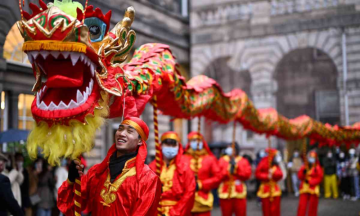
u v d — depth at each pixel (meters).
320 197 16.39
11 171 6.80
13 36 9.19
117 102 3.65
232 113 7.37
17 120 9.70
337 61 19.12
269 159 9.53
